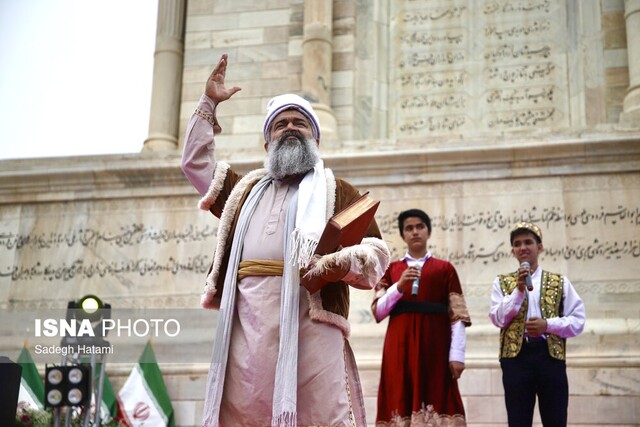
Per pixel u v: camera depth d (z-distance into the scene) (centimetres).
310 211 429
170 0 1527
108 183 1266
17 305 1238
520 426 730
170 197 1250
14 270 1255
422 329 765
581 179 1140
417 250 802
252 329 415
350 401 423
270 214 439
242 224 439
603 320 1027
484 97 1430
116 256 1238
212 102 474
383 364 775
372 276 414
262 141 1430
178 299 1202
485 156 1165
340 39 1455
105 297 1221
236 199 452
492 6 1466
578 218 1125
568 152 1146
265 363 408
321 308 418
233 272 427
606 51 1381
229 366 415
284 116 468
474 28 1462
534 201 1141
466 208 1155
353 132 1410
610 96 1363
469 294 1113
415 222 805
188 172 465
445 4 1482
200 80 1489
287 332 405
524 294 754
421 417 743
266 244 429
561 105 1398
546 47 1427
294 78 1461
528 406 735
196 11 1521
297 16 1490
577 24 1413
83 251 1248
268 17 1498
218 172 465
